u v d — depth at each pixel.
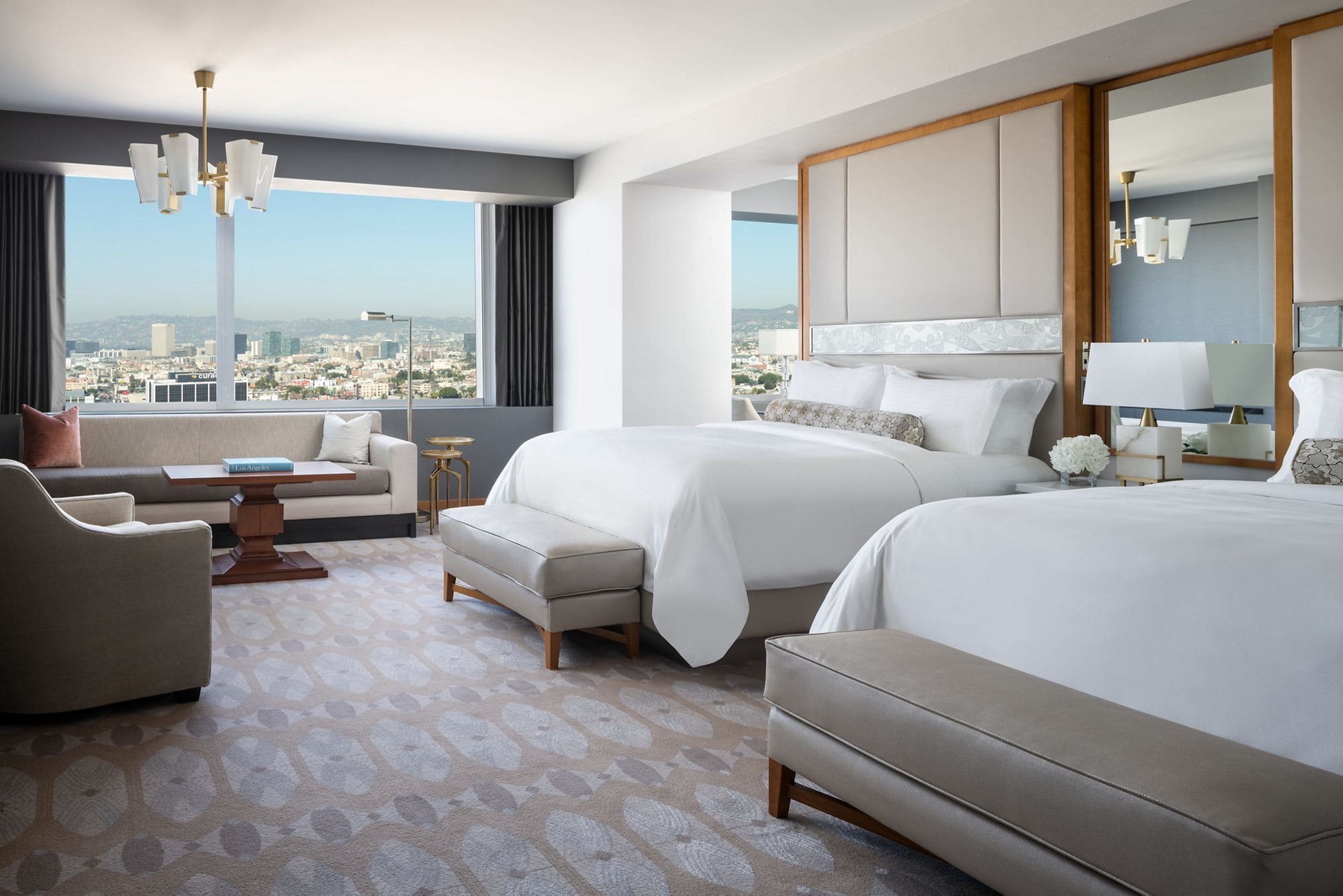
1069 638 2.14
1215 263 3.91
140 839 2.18
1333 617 1.76
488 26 4.42
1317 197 3.53
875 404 5.04
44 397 6.29
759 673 3.49
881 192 5.28
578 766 2.62
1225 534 2.12
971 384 4.43
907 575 2.60
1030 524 2.41
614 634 3.70
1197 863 1.36
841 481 3.69
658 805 2.39
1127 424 4.25
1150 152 4.11
